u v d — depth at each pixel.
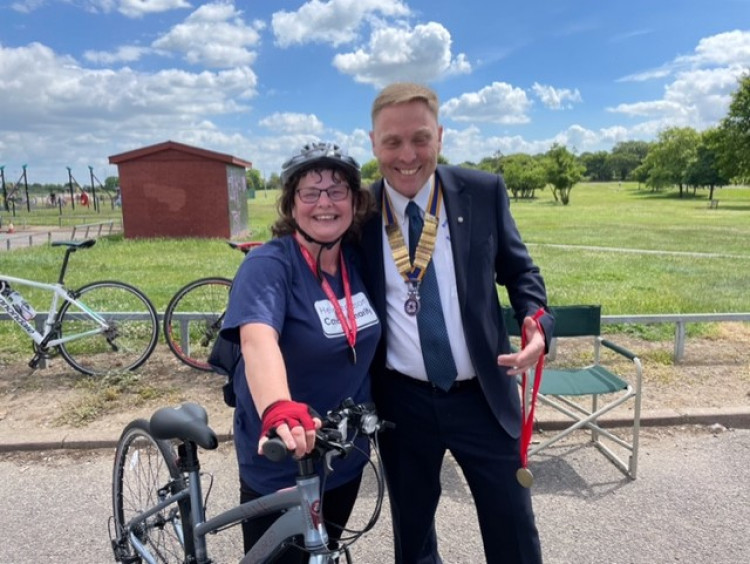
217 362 2.06
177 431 2.08
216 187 19.42
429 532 2.47
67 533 3.20
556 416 4.48
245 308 1.76
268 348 1.68
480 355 2.11
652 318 5.73
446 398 2.16
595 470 3.85
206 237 19.62
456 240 2.10
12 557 3.00
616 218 32.88
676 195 81.44
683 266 12.62
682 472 3.80
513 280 2.26
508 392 2.19
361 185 1.98
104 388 5.09
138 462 2.73
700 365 5.64
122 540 2.70
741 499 3.48
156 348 6.19
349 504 2.20
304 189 1.86
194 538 2.15
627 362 5.72
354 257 2.11
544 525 3.25
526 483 2.12
